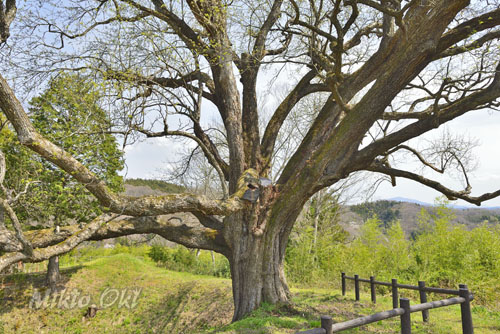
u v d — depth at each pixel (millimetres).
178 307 15984
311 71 10727
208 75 10961
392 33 8734
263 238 8977
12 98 5312
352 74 9453
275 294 8812
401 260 15297
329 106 9664
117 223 8516
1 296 16031
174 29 8781
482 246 13586
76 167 6062
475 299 12594
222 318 12930
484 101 7305
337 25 6738
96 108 7398
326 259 20141
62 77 7496
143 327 15203
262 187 9227
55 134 7719
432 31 6758
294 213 9383
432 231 15047
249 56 9703
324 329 3492
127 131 7270
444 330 6988
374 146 8109
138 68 7738
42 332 14547
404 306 4652
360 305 9711
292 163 9727
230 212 8094
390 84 7203
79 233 6578
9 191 5961
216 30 8969
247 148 9852
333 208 25109
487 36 7801
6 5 6898
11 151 12727
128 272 20688
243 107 10234
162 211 7102
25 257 5652
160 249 26141
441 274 14164
